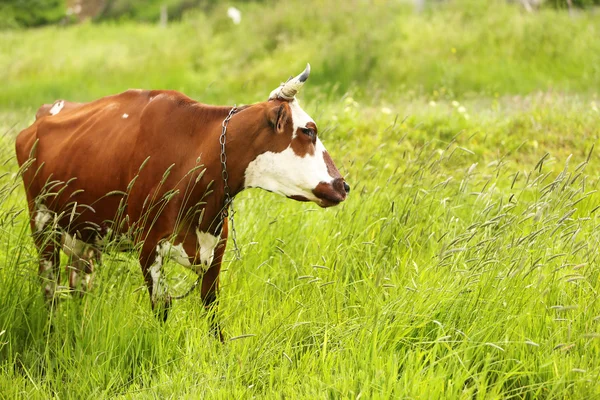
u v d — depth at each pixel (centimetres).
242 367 826
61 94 3119
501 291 892
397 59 2800
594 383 786
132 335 897
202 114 930
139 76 3222
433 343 867
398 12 3222
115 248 989
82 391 827
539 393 802
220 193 927
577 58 2648
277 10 3331
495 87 2547
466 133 1770
